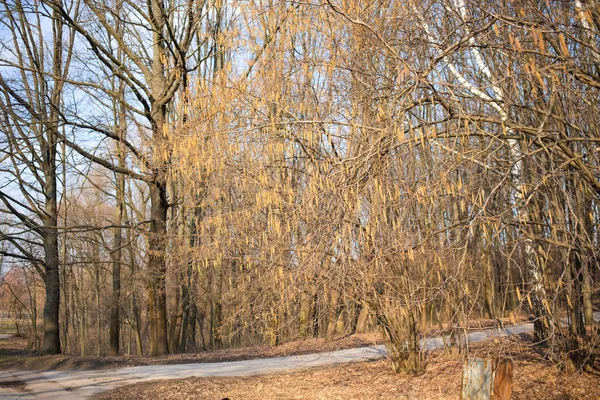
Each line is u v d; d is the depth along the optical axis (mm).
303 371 15891
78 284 44938
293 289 9648
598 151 7594
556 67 7062
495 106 9078
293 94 9977
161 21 22266
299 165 9711
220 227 11562
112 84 25562
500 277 9906
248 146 9508
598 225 8742
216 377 15398
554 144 7254
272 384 13984
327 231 8320
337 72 9633
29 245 32062
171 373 16953
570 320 11727
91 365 18969
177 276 22453
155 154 17672
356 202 7859
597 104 9672
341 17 9195
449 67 9453
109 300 30344
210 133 9852
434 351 15898
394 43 9055
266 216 10461
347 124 8109
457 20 8836
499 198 8594
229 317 17922
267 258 10492
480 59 9875
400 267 10352
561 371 11789
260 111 9531
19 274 37688
